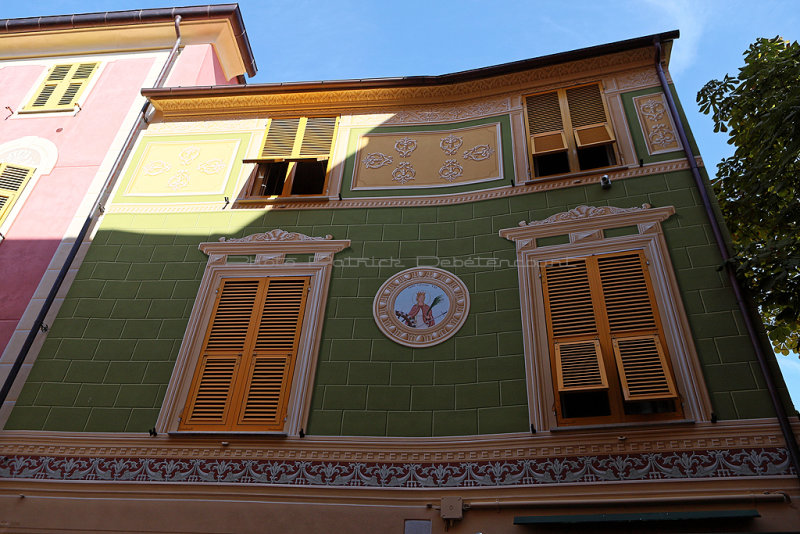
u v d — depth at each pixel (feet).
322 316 27.02
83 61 43.32
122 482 23.40
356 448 23.17
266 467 23.13
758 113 30.89
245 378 25.72
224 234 30.73
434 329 25.93
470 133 33.09
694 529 19.22
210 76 43.57
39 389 26.30
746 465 20.08
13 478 23.89
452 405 23.66
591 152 31.40
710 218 25.88
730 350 22.52
